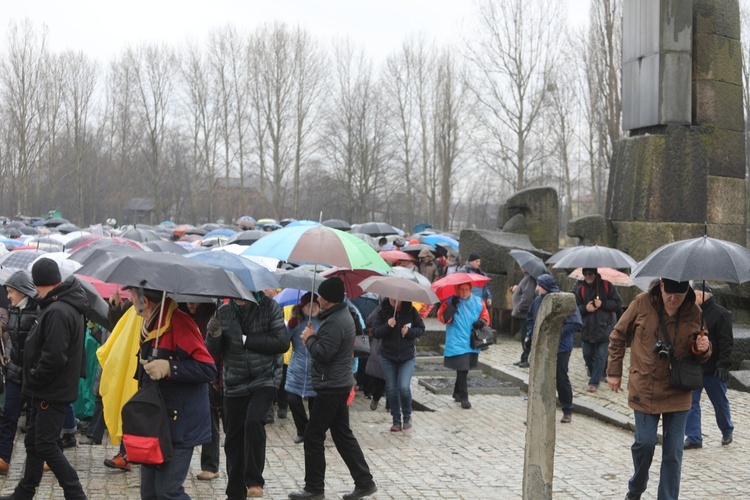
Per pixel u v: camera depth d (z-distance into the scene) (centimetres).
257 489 702
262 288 671
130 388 635
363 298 1213
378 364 1127
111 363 638
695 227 1620
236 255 694
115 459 773
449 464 873
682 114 1612
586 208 6625
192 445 543
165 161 7338
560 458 906
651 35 1622
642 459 675
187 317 551
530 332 1371
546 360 576
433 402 1223
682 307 664
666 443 670
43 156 7175
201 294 518
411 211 5891
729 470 841
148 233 1602
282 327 695
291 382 903
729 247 630
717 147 1636
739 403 1145
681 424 667
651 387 664
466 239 1833
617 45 3338
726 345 859
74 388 639
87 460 813
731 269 612
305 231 727
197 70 6675
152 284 513
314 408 713
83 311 654
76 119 6462
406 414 1039
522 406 1204
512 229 1908
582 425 1080
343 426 723
